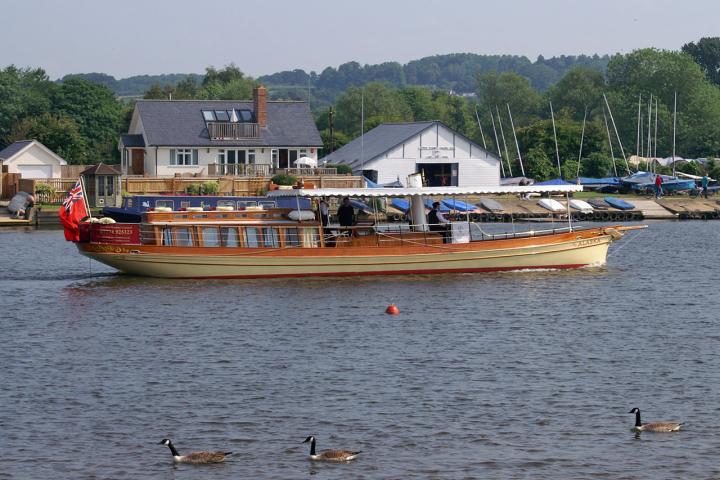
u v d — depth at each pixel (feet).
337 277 225.15
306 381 136.56
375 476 103.76
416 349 156.15
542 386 134.10
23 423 118.73
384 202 339.16
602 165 547.49
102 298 201.77
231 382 136.26
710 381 136.56
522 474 104.32
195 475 103.96
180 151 430.20
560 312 188.75
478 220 404.16
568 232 238.68
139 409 124.06
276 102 455.22
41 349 156.46
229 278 222.48
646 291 214.48
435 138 469.16
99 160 609.42
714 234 362.53
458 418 120.57
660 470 105.19
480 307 193.16
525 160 540.93
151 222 220.84
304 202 251.80
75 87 647.56
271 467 105.91
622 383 135.74
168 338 164.45
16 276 233.35
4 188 407.23
